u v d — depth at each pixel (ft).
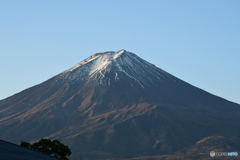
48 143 436.76
